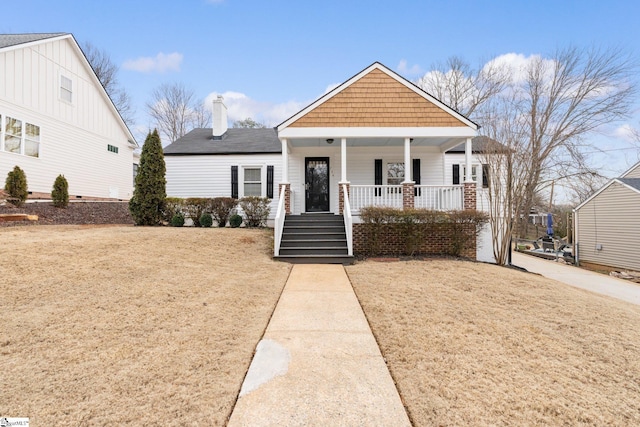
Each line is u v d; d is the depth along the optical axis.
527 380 3.07
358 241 10.12
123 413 2.46
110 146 18.08
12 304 4.29
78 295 4.76
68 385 2.79
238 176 14.62
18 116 12.62
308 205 13.88
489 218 10.31
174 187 14.68
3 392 2.67
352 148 13.67
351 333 4.09
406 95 11.17
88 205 14.33
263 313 4.70
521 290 6.24
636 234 13.95
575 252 16.80
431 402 2.70
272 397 2.73
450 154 14.59
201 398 2.68
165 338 3.72
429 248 10.02
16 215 9.80
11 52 12.37
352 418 2.49
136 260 6.70
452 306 5.15
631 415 2.62
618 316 4.99
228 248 9.04
